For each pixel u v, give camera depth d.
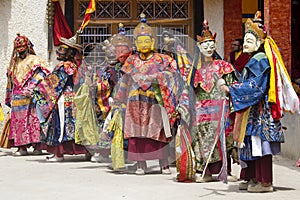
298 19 17.14
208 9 15.96
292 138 11.89
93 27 15.84
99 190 8.80
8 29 15.75
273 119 8.38
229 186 9.17
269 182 8.59
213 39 9.56
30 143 12.78
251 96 8.28
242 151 8.48
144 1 15.87
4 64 15.75
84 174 10.34
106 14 15.82
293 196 8.29
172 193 8.55
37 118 12.79
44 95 12.05
